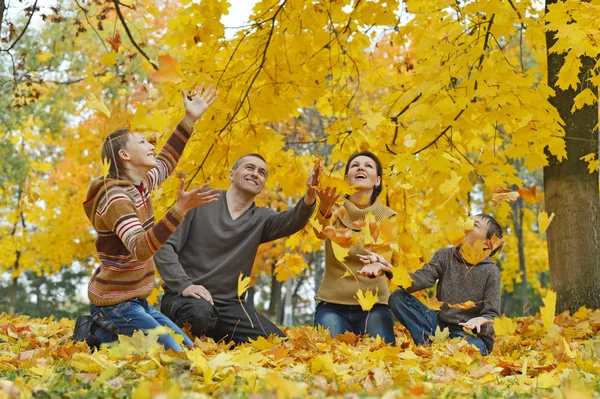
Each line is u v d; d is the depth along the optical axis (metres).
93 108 2.93
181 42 4.94
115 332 3.36
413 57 6.50
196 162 5.48
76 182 16.95
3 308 25.61
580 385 2.18
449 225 3.54
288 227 4.38
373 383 2.47
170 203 5.63
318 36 5.28
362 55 5.73
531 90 4.23
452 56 4.59
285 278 6.64
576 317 5.94
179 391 1.88
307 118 12.25
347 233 3.32
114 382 2.28
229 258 4.41
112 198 3.21
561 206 6.41
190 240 4.50
